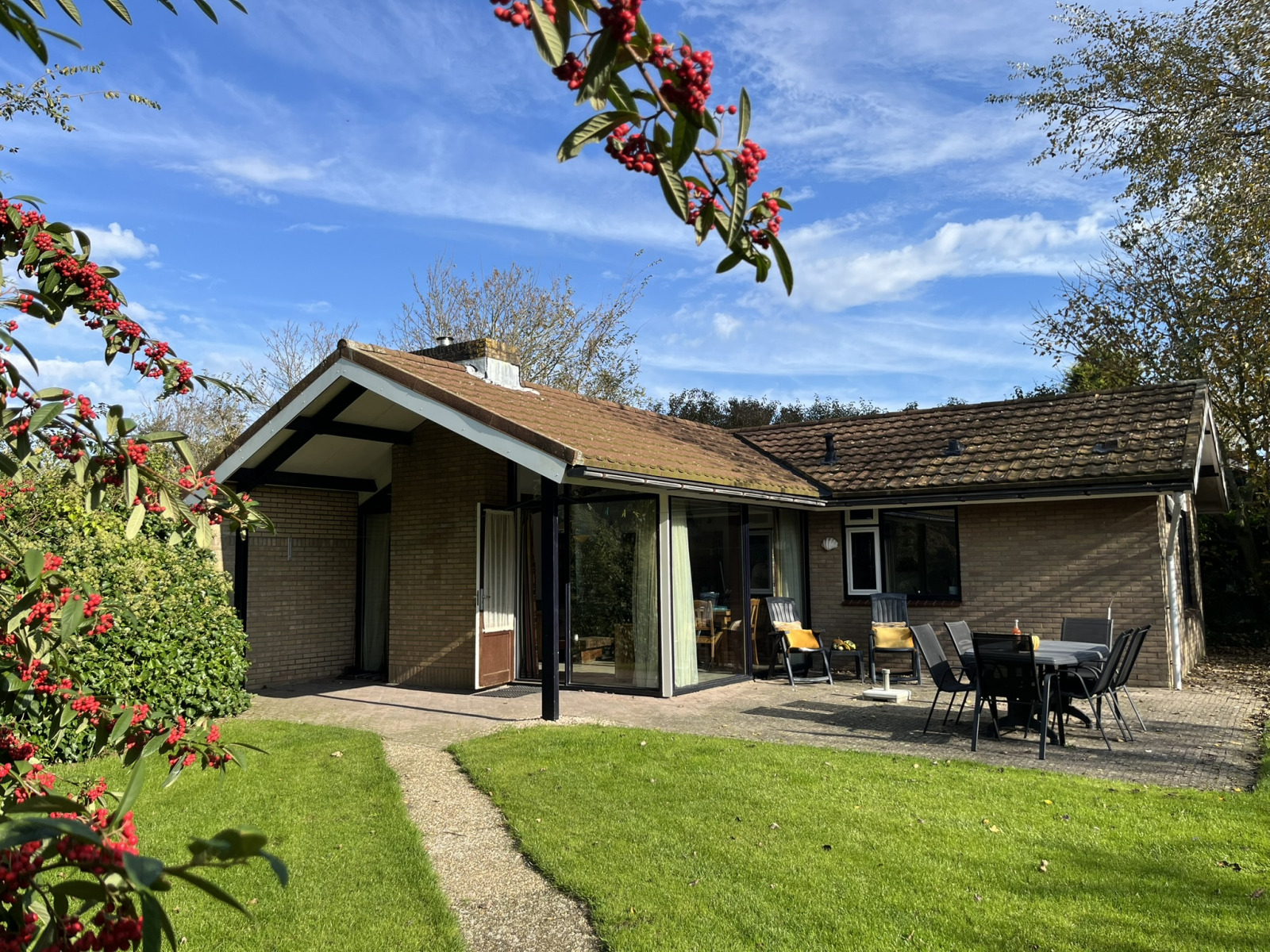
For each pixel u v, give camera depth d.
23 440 2.39
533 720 9.31
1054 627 12.61
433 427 12.55
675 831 5.59
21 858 1.55
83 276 2.68
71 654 2.72
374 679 12.98
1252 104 16.91
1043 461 12.85
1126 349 21.38
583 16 1.48
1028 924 4.22
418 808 6.36
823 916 4.34
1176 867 4.88
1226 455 17.22
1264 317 17.91
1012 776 6.86
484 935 4.32
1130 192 18.48
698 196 1.68
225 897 1.21
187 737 2.57
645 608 11.33
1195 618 15.05
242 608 11.84
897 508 14.16
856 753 7.71
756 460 15.19
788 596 14.43
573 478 9.39
